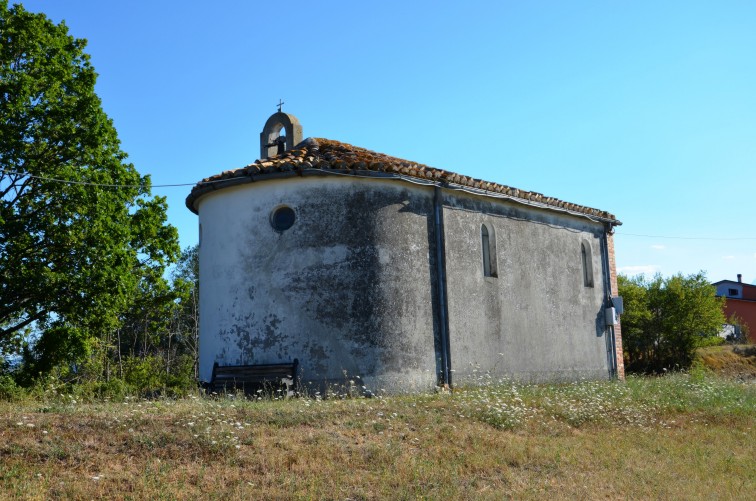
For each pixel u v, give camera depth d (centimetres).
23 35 1983
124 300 2053
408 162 1694
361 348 1433
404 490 798
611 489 893
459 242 1638
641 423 1341
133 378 2588
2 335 2080
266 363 1449
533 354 1812
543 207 1900
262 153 1967
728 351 3806
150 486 742
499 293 1736
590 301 2080
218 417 991
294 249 1468
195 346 3900
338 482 806
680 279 3481
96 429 881
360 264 1456
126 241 2081
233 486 770
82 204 1978
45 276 1941
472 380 1602
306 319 1441
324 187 1474
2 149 1908
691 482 959
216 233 1556
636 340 3491
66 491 711
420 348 1506
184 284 2381
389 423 1061
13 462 765
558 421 1272
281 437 935
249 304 1484
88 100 2016
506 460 970
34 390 1472
